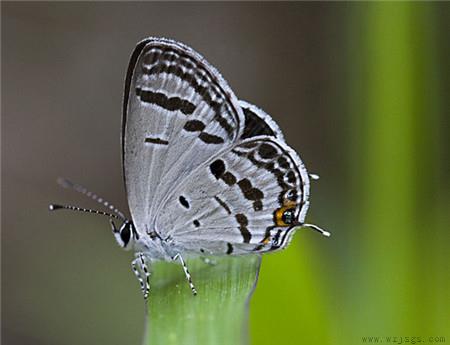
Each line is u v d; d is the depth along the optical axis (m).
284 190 0.14
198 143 0.14
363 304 0.13
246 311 0.13
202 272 0.14
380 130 0.13
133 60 0.14
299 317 0.13
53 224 0.17
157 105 0.14
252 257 0.14
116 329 0.16
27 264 0.17
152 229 0.14
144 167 0.14
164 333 0.13
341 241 0.13
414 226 0.13
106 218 0.17
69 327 0.16
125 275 0.16
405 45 0.13
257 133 0.14
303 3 0.18
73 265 0.17
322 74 0.18
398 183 0.13
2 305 0.17
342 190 0.15
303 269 0.13
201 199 0.14
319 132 0.18
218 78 0.14
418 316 0.13
